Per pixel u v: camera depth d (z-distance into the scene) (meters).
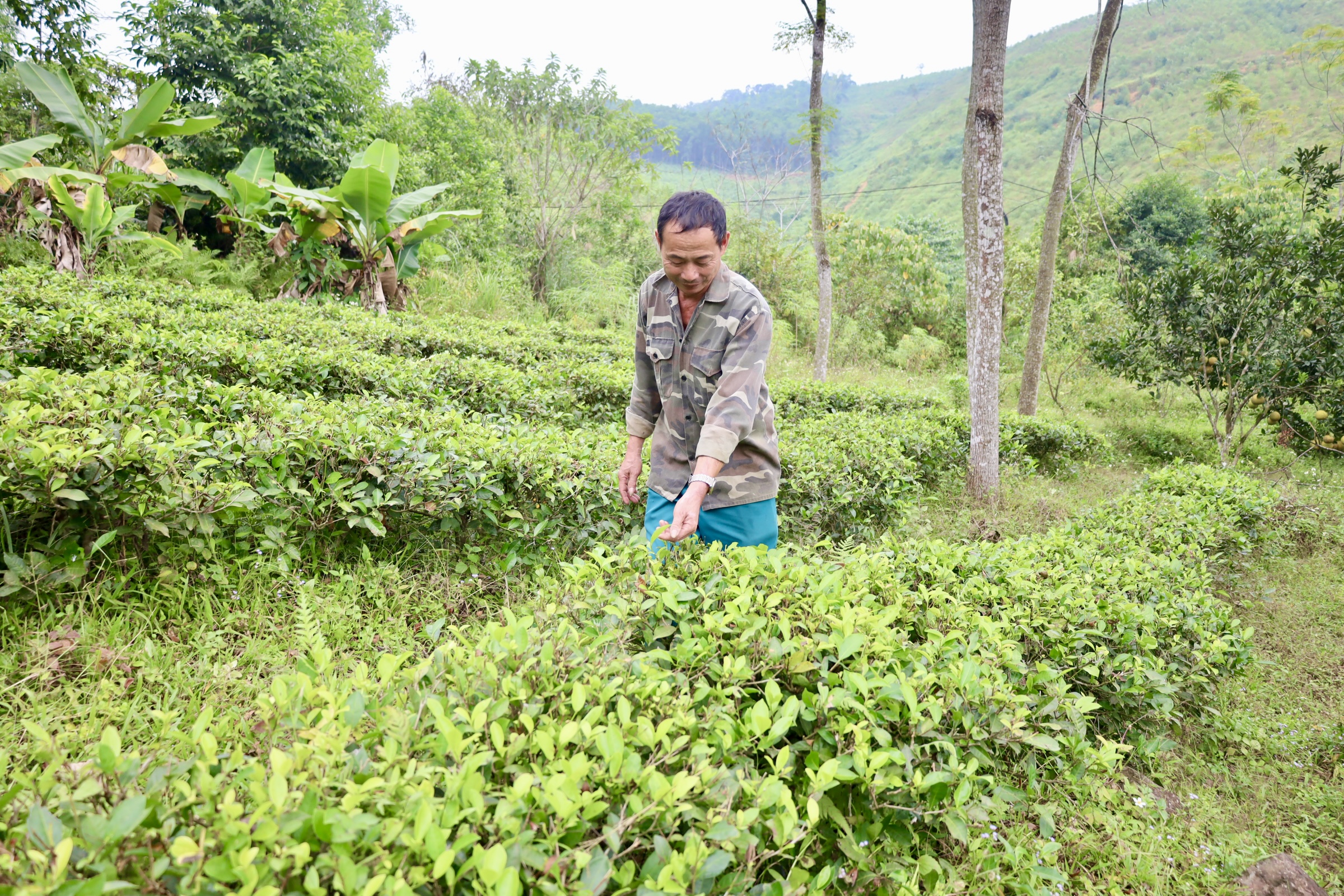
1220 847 2.41
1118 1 9.20
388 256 11.70
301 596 2.73
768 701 1.77
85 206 9.29
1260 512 5.63
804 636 2.06
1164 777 2.80
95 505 2.68
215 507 2.86
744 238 21.67
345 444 3.39
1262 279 8.77
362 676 1.65
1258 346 8.81
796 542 4.68
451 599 3.35
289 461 3.31
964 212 7.09
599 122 20.45
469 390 5.77
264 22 13.57
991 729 2.00
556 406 6.25
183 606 2.77
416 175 16.02
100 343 4.93
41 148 9.10
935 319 21.50
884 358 19.89
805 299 20.83
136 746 2.05
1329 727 3.37
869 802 1.75
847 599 2.23
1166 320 9.59
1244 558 5.31
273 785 1.16
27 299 6.00
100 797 1.26
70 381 3.40
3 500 2.58
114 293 7.45
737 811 1.44
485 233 18.61
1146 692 2.78
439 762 1.39
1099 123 8.14
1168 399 13.25
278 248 11.17
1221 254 9.17
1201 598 3.52
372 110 15.45
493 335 9.09
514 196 20.69
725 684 1.85
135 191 11.37
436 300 14.30
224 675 2.46
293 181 14.02
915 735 1.83
